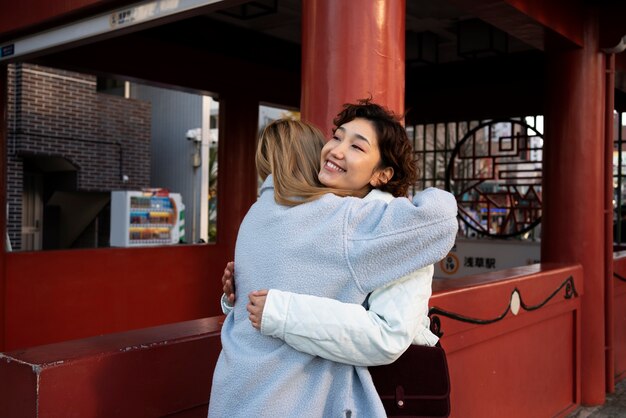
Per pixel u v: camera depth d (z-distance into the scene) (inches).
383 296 55.3
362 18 93.0
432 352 58.2
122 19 137.4
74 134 467.5
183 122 596.7
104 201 517.3
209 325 86.3
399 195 63.5
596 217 173.0
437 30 237.0
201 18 226.2
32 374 65.6
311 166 61.6
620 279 201.5
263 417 53.4
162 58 224.5
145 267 235.3
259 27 238.4
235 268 60.1
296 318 52.9
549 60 177.5
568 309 163.8
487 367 129.1
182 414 78.7
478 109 279.4
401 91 96.4
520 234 281.1
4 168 189.3
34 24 151.6
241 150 254.2
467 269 287.1
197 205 584.4
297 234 55.9
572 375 168.4
